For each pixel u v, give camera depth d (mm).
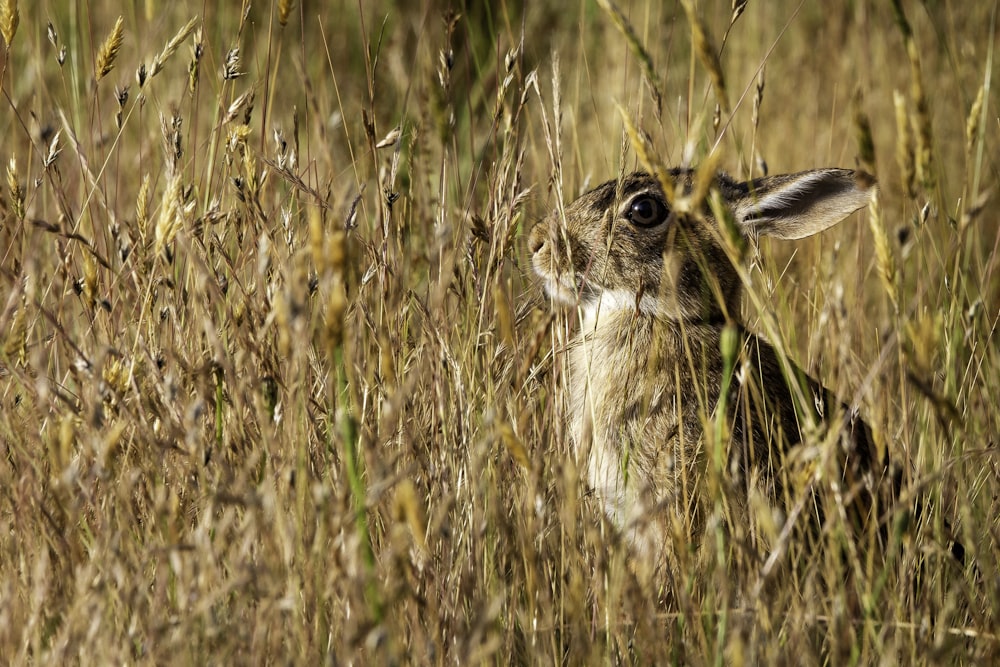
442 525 5812
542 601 6473
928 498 7215
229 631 5758
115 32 7664
